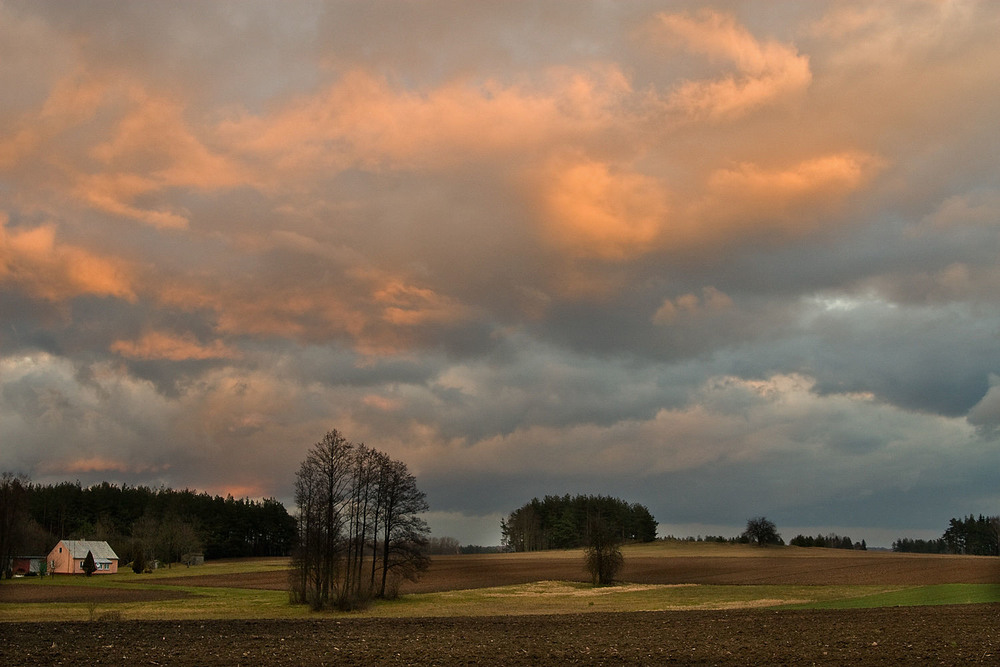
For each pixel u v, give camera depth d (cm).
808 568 13212
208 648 3522
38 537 15238
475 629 4512
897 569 11806
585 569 10925
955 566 11681
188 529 17325
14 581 11944
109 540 17675
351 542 8262
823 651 3331
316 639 3931
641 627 4600
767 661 3091
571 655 3303
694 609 6550
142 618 5694
